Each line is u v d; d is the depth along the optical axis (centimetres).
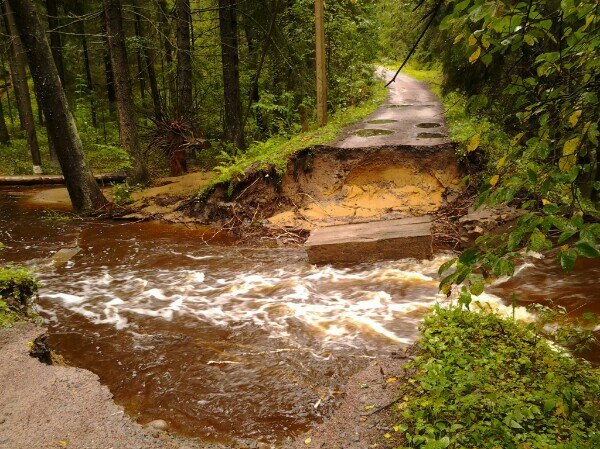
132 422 339
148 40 1720
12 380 379
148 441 322
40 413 342
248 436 365
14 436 318
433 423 312
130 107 1384
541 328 455
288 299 646
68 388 371
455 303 591
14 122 2639
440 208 952
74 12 2095
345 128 1307
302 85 1738
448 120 1313
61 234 1001
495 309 559
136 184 1407
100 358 500
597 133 160
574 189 171
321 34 1295
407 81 2528
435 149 1035
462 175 995
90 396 362
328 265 774
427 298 625
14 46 1564
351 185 1053
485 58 192
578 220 146
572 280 641
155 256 852
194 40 2044
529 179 165
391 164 1051
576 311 552
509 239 157
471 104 212
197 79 1922
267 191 1047
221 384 441
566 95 172
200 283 720
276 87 1889
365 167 1059
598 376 363
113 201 1216
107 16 1307
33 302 565
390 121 1393
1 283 509
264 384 437
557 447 269
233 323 577
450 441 285
